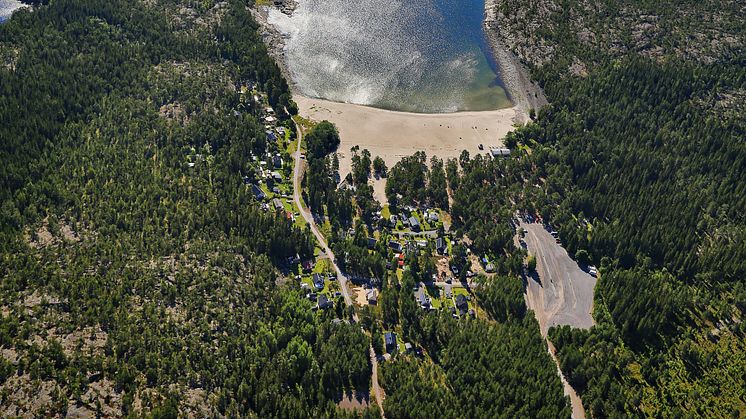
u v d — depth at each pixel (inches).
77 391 6860.2
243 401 7421.3
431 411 7460.6
